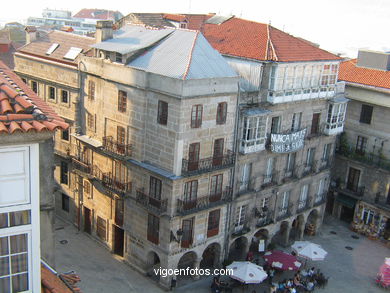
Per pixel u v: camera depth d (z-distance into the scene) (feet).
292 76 141.28
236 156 132.67
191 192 124.36
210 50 127.03
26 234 50.29
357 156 177.06
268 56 134.82
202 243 131.75
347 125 182.39
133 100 125.70
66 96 151.02
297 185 158.61
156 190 124.36
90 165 145.89
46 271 58.75
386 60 180.14
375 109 173.27
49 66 153.69
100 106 138.62
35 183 49.52
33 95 60.95
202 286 132.57
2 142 46.60
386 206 169.78
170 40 130.31
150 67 121.70
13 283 50.60
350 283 143.54
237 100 127.75
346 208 187.73
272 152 143.95
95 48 134.00
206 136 123.03
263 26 151.43
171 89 114.93
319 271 144.66
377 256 161.27
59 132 156.87
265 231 153.17
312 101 152.76
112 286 127.44
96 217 149.07
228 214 136.56
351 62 193.26
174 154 118.01
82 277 129.80
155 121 121.49
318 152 163.53
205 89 117.70
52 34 167.84
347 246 166.50
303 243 145.48
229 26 159.12
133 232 134.51
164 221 123.34
